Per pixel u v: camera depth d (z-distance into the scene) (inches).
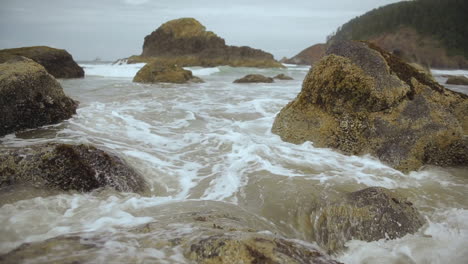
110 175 169.8
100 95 465.1
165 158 223.1
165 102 427.8
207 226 119.6
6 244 114.7
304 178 191.9
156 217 139.2
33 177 158.7
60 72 778.8
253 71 1360.7
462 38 2118.6
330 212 143.3
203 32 1974.7
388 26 2559.1
